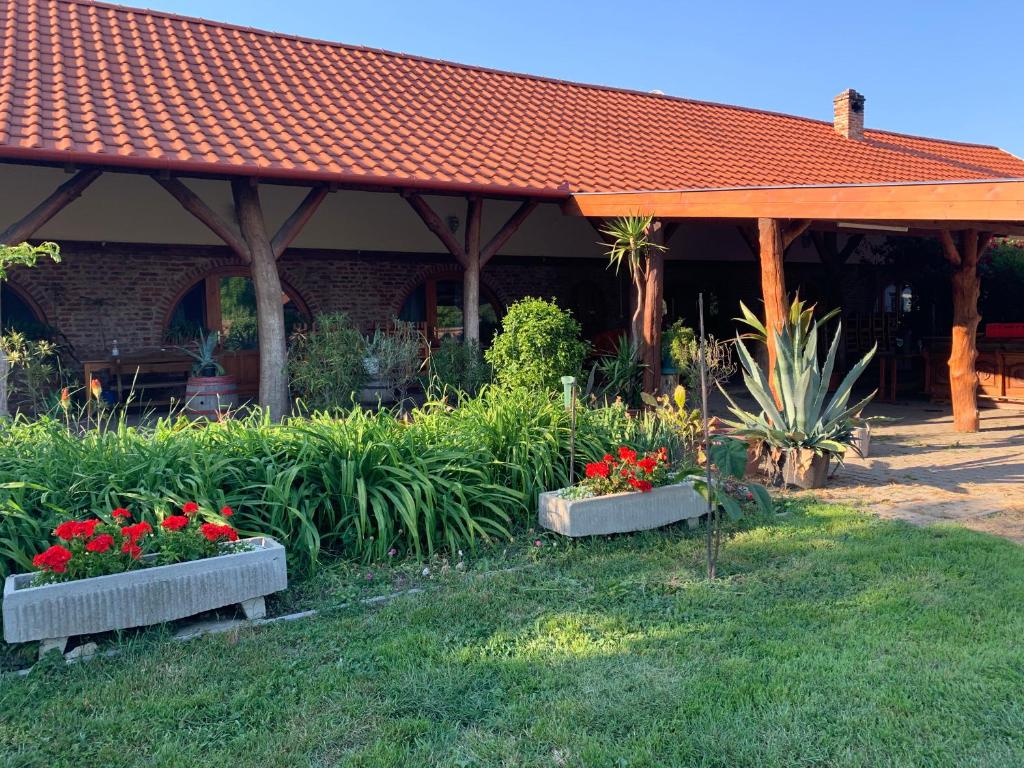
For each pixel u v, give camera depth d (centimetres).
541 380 838
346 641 408
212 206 1208
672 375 1022
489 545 562
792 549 543
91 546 399
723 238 1658
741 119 1758
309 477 556
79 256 1246
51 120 853
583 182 1127
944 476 781
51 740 318
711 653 385
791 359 760
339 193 1233
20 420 774
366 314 1482
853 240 1581
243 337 1385
